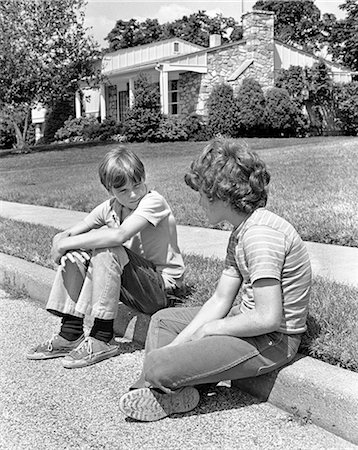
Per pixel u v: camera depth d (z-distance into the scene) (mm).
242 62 24734
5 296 4977
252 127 22891
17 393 3076
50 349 3518
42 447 2545
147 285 3484
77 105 29234
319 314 3363
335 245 5668
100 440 2578
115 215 3676
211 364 2607
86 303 3354
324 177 10008
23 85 22094
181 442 2529
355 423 2447
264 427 2615
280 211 6969
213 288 3969
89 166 17141
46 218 8414
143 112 23359
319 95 24484
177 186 10305
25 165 19062
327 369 2711
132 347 3654
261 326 2570
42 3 22312
